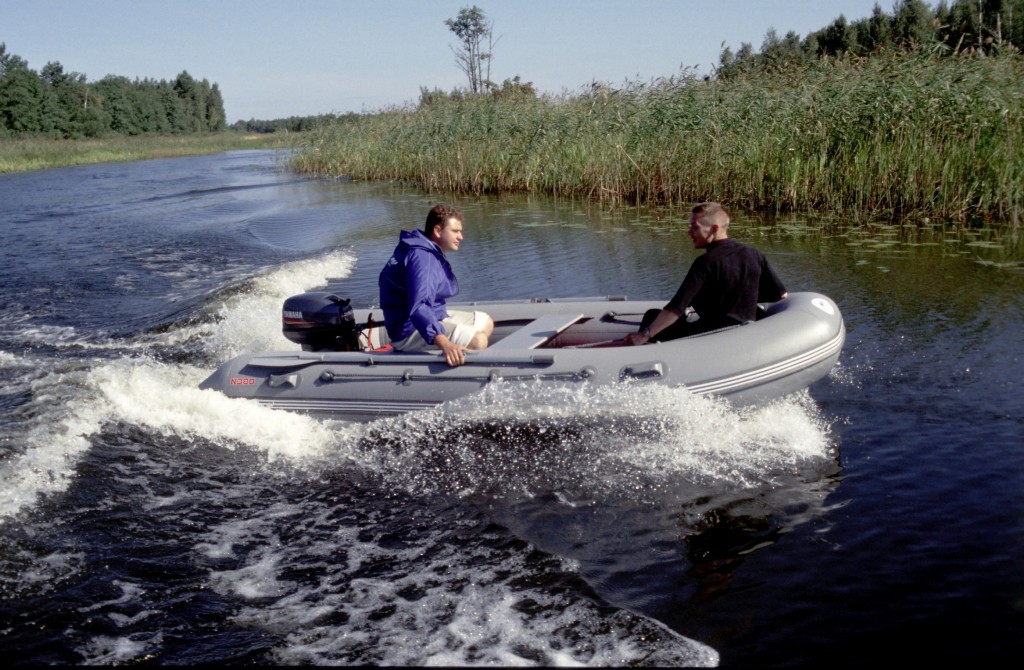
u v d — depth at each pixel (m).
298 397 4.64
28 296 8.82
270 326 7.01
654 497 3.76
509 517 3.66
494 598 3.03
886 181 10.83
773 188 11.89
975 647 2.62
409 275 4.50
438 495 3.90
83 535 3.59
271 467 4.25
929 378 5.06
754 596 2.96
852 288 7.30
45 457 4.32
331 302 4.98
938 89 10.41
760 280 4.71
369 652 2.75
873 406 4.69
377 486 4.03
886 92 10.84
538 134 16.19
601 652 2.69
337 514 3.76
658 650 2.68
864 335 5.96
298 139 29.44
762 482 3.86
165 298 8.64
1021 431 4.25
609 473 4.03
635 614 2.89
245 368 4.87
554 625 2.85
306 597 3.10
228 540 3.55
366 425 4.50
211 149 60.06
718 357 4.25
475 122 17.75
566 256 9.55
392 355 4.62
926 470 3.89
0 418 4.89
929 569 3.07
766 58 13.39
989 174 10.13
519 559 3.29
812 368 4.43
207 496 3.96
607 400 4.18
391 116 23.84
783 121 11.68
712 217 4.43
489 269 9.12
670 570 3.16
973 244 8.92
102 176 31.69
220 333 6.94
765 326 4.40
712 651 2.67
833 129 11.27
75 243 12.73
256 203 17.81
